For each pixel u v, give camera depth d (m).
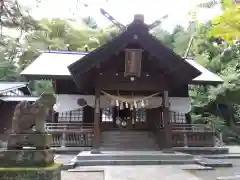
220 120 20.98
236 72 21.61
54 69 13.71
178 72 10.20
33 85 25.75
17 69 25.95
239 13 2.33
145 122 14.54
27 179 3.62
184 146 12.81
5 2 4.78
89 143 12.70
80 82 10.77
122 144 12.16
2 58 23.98
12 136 3.99
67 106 13.38
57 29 27.92
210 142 13.24
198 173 6.94
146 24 9.66
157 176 6.30
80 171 7.30
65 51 17.34
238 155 11.72
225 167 8.15
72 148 12.32
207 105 21.58
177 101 14.46
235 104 21.88
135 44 10.10
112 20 10.10
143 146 12.14
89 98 13.54
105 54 9.77
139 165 8.49
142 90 10.86
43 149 3.97
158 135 12.33
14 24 5.19
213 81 13.77
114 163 8.66
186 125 14.77
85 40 27.89
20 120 4.10
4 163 3.80
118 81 10.66
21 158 3.81
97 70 10.62
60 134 12.75
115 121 14.46
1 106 18.33
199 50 25.55
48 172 3.66
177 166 8.18
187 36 29.64
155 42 9.80
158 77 10.82
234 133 21.14
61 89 13.73
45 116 4.30
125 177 6.14
